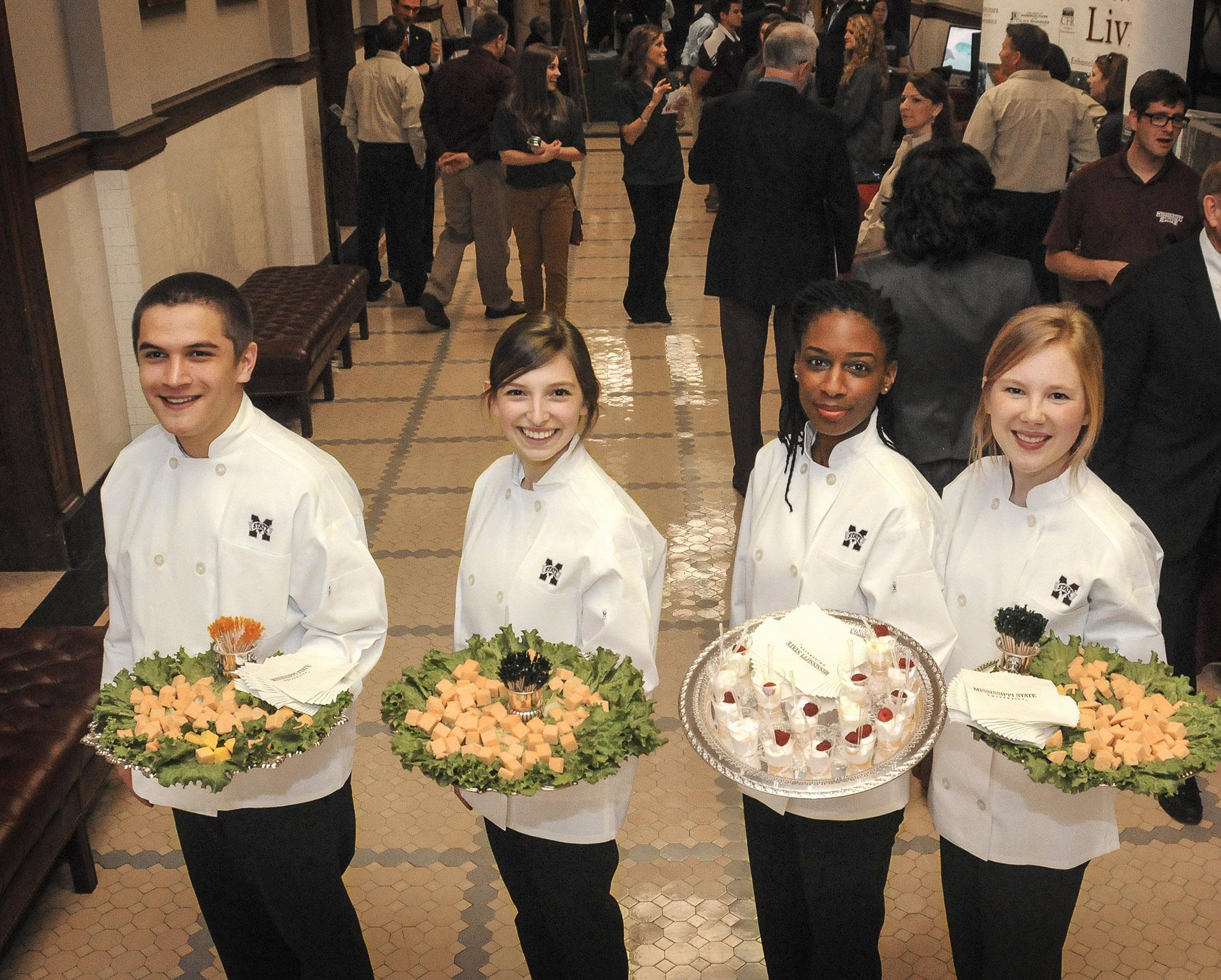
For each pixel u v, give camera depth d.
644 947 2.96
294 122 8.41
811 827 2.30
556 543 2.37
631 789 2.42
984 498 2.37
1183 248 3.15
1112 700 2.06
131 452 2.42
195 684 2.20
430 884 3.20
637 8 16.47
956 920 2.42
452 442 6.14
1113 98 6.12
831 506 2.40
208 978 2.89
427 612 4.52
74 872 3.14
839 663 2.20
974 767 2.26
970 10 10.18
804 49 4.74
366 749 3.75
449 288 7.94
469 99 7.57
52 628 3.58
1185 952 2.92
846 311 2.30
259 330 6.25
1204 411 3.17
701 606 4.55
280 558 2.33
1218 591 3.60
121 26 5.45
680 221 10.82
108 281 5.60
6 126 4.56
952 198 3.16
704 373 7.06
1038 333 2.15
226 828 2.32
